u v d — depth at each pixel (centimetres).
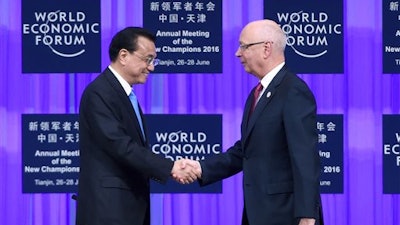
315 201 611
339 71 860
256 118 636
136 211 668
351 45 859
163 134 864
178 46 861
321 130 862
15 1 858
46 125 864
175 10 862
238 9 860
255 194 638
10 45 859
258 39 642
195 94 864
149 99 863
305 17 858
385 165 861
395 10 857
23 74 860
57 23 860
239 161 720
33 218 867
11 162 863
